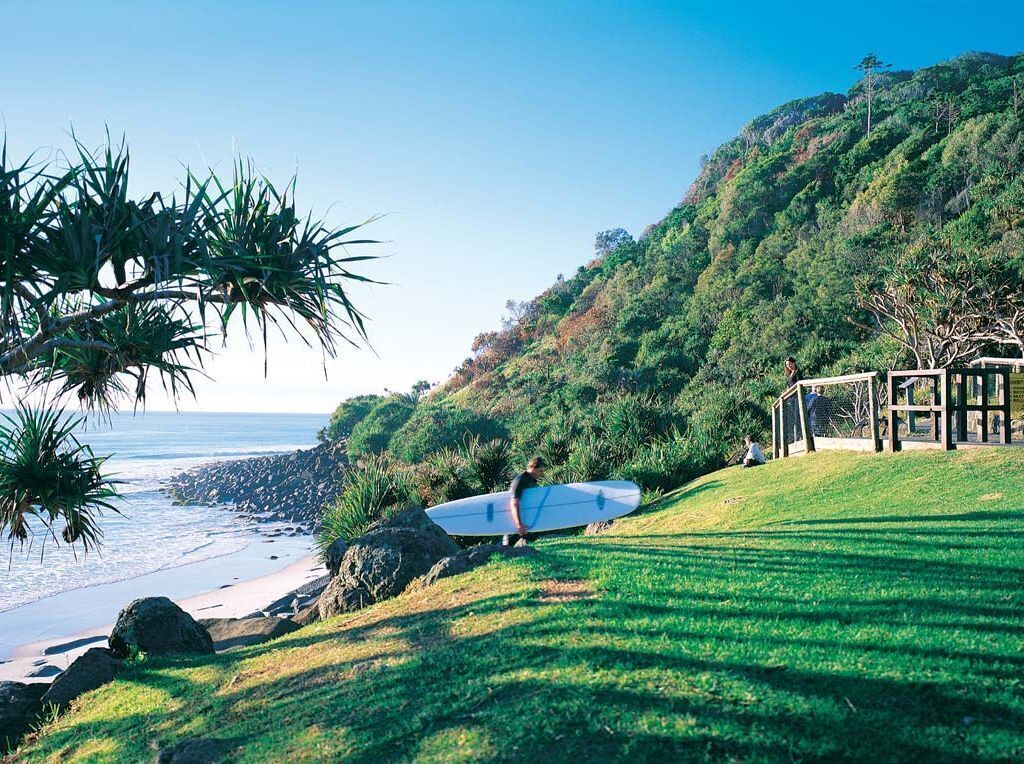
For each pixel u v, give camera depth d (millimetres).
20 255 6273
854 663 3865
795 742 3141
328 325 7230
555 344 90562
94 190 6562
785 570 6309
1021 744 2990
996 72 116875
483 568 7457
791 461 14891
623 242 131375
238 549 34906
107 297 6797
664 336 63500
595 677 3998
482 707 3957
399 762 3559
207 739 4383
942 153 68125
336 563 9578
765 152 120125
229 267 6715
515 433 52719
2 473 8578
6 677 16438
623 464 20047
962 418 12219
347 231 7273
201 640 8156
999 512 8078
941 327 21688
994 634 4184
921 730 3164
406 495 19234
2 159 6188
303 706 4633
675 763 3090
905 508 9211
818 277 52094
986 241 37156
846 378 14328
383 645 5633
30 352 6777
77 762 5129
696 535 9414
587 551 8281
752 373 43750
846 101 156875
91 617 22000
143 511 52250
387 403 77625
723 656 4098
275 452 130875
